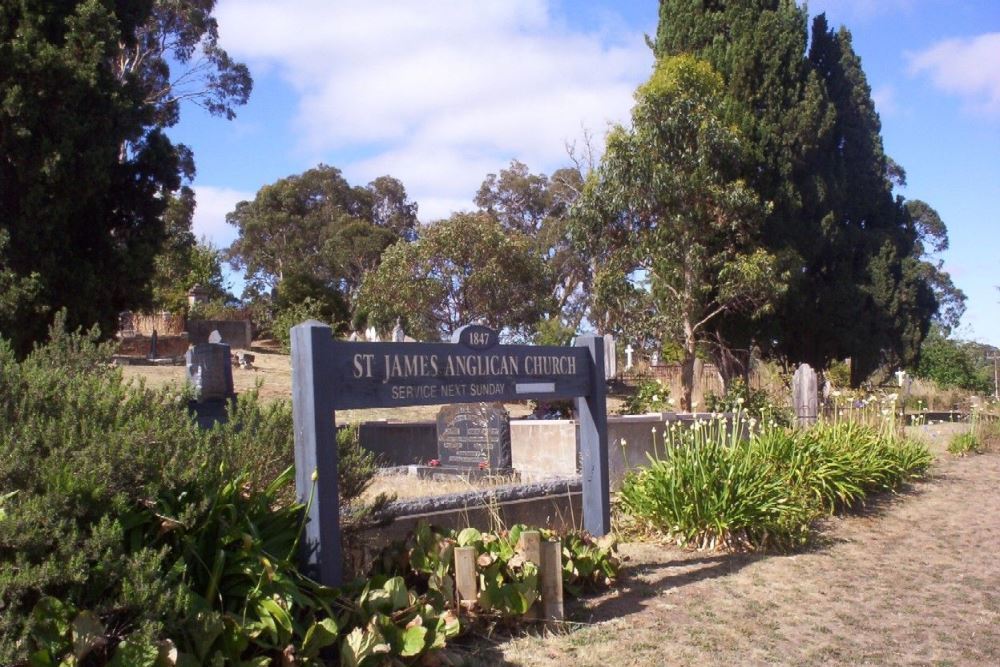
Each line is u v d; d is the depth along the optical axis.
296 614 4.72
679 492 8.62
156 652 3.77
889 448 12.64
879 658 5.70
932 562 8.48
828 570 7.96
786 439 11.01
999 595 7.33
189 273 48.94
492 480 10.46
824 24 29.03
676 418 12.12
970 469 14.62
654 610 6.47
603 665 5.30
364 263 61.09
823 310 27.33
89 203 19.02
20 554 3.69
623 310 22.14
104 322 19.12
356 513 5.88
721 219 21.58
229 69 39.66
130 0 21.83
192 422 5.15
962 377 34.44
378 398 5.72
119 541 3.95
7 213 18.05
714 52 25.72
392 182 67.19
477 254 35.53
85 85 18.17
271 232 63.53
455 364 6.36
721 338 24.45
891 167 42.38
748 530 8.63
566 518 8.43
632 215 22.11
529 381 6.97
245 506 4.95
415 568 5.65
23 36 17.91
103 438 4.25
